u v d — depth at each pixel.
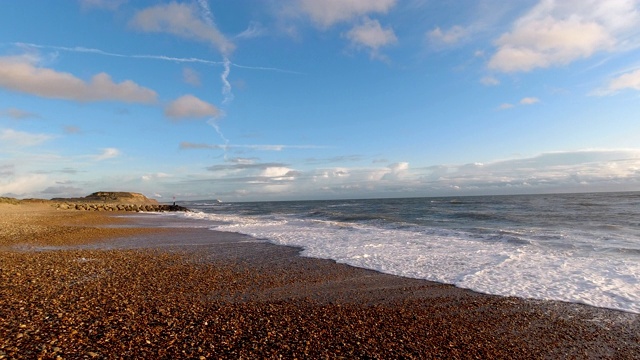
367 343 6.54
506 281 11.24
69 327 6.67
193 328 6.93
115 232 25.84
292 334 6.85
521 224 27.22
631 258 13.99
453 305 9.06
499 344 6.74
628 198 80.56
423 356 6.07
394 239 20.47
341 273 12.52
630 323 7.87
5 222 29.36
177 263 14.01
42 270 11.62
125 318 7.33
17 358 5.29
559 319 8.10
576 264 13.17
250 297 9.50
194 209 87.31
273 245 19.38
